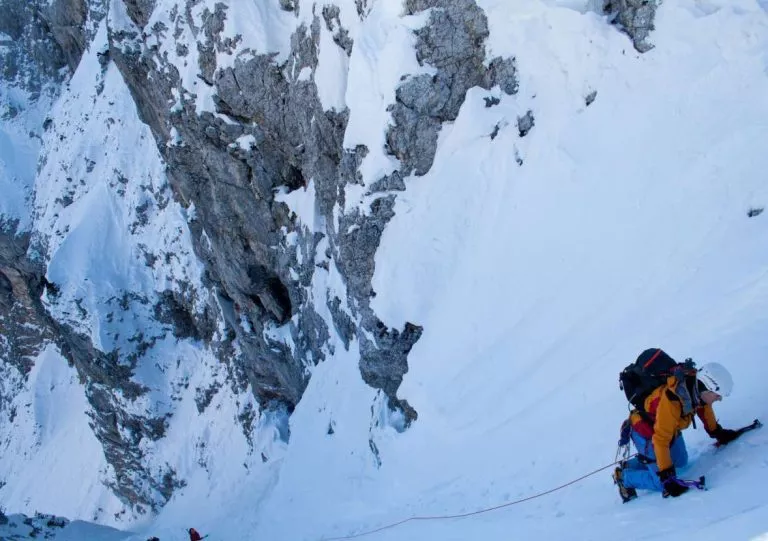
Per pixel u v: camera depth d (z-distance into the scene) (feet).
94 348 84.33
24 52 133.28
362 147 38.63
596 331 25.62
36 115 129.29
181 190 72.43
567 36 32.27
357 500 35.40
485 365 30.45
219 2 51.21
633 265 25.91
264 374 64.95
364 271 38.91
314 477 42.34
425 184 37.17
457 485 27.04
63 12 118.83
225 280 63.72
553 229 30.50
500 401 28.35
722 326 20.27
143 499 86.12
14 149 124.98
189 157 60.18
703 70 27.61
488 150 34.94
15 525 61.11
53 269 87.61
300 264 52.85
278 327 60.95
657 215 26.35
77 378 120.06
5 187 120.98
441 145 36.73
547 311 28.76
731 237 23.06
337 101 42.80
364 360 39.70
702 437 16.87
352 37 41.24
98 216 91.25
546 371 26.86
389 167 37.55
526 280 30.73
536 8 33.40
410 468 31.91
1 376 130.82
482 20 34.78
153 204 89.40
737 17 27.09
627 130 29.45
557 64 32.65
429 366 33.53
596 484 19.70
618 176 28.86
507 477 24.58
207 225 62.64
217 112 53.01
